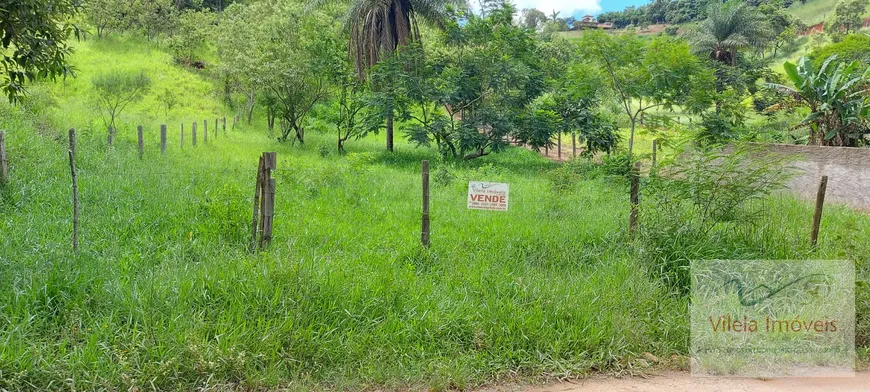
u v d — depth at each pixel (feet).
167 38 115.65
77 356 13.58
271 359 14.57
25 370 12.98
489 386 14.83
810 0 288.51
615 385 15.08
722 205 22.93
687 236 22.00
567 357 16.17
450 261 22.31
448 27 65.26
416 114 81.66
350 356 15.16
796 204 34.60
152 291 16.21
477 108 65.41
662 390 14.76
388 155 64.49
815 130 50.44
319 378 14.55
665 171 25.26
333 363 15.01
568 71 58.49
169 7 118.52
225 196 26.50
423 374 14.89
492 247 24.52
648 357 16.60
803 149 42.47
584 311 17.75
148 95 83.87
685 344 17.26
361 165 42.63
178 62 109.29
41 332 14.99
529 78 65.62
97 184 29.40
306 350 14.99
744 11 112.47
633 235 23.56
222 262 18.72
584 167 44.70
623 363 16.17
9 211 24.94
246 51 74.38
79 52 97.76
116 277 17.52
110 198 27.25
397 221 28.78
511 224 28.35
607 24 313.73
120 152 40.75
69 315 15.29
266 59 68.23
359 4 68.23
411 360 15.46
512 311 17.61
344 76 68.28
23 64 19.90
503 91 65.46
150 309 15.64
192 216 25.80
